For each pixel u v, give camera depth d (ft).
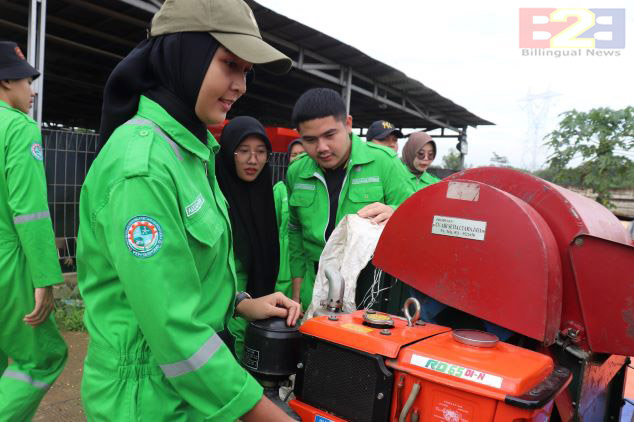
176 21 3.78
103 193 3.56
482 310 4.23
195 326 3.45
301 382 4.27
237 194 8.02
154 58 3.92
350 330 4.06
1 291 7.48
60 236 17.02
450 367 3.53
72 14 21.36
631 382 8.58
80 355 12.59
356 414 3.90
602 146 31.55
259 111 42.27
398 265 4.82
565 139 33.17
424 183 17.30
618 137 31.40
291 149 14.80
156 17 3.98
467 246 4.35
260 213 8.22
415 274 4.68
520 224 4.06
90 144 17.56
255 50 3.68
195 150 3.97
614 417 5.57
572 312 4.29
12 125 7.47
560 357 4.30
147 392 3.72
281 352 4.50
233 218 7.95
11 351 7.76
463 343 3.84
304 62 24.56
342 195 7.86
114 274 3.77
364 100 33.53
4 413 7.39
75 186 17.30
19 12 20.30
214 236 3.94
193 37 3.78
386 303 5.34
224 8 3.73
